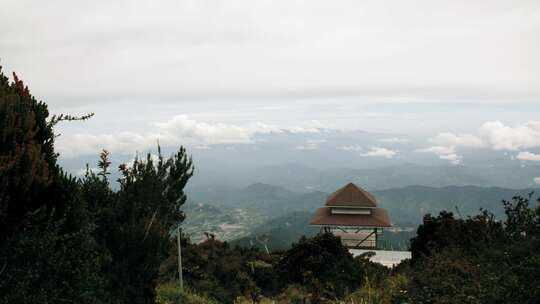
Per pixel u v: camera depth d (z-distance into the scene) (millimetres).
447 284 9781
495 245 12094
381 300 10562
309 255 18156
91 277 6723
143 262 9258
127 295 8805
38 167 6379
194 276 15555
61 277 6289
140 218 9758
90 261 7062
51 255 6020
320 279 16344
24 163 6172
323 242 19062
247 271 18125
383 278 13703
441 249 15938
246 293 15508
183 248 17359
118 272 8875
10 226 5863
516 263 9391
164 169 11594
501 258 10461
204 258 17125
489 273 9594
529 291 7391
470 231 14500
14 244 5770
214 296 14461
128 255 9078
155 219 9727
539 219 11500
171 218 11602
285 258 18875
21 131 6379
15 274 5668
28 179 6141
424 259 13906
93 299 6613
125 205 9797
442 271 11148
